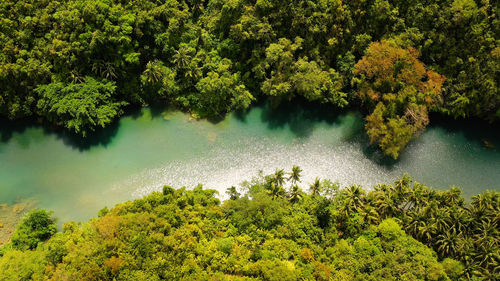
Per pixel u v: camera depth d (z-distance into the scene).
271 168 85.06
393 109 83.12
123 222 65.88
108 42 86.06
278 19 89.19
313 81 85.38
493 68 81.19
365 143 88.94
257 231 68.94
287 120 93.06
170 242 63.84
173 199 71.94
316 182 74.50
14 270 62.66
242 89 92.06
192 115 92.94
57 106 82.31
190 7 97.50
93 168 84.69
